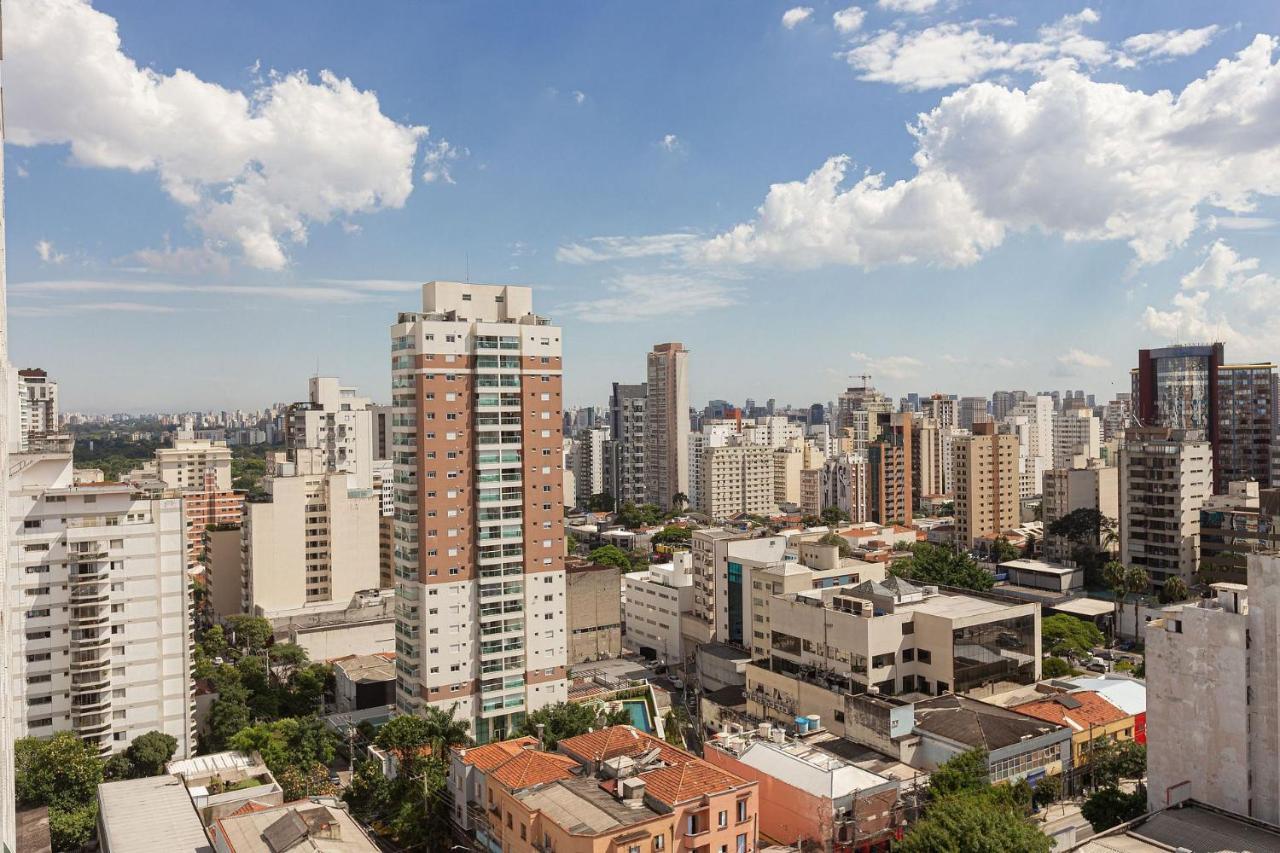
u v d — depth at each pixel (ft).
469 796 304.91
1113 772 331.16
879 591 439.63
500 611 440.04
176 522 424.05
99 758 379.96
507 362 442.50
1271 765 248.32
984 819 246.47
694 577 607.78
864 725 349.61
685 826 254.68
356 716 470.80
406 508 434.30
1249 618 254.06
